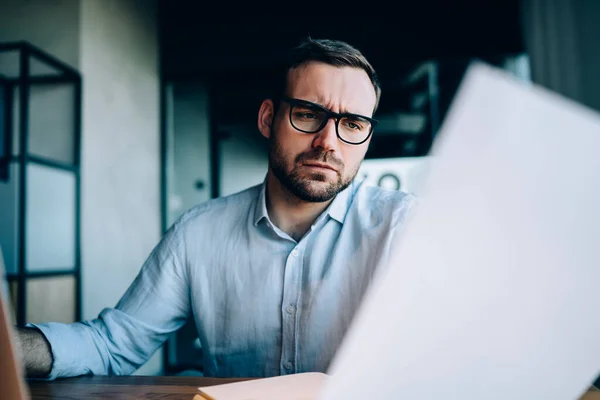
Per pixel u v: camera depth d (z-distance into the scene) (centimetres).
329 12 344
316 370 92
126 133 303
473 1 329
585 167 23
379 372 25
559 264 24
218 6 359
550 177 23
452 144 23
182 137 360
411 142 337
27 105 208
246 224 100
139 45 327
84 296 247
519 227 23
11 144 224
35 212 210
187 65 361
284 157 92
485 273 24
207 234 102
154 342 96
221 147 356
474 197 23
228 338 97
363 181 109
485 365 26
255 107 352
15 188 203
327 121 89
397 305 24
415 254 24
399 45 336
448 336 25
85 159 253
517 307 25
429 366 25
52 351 70
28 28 258
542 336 25
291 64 93
